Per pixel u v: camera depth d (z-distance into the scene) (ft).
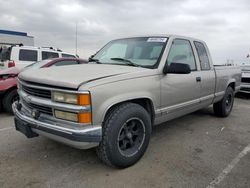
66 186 9.78
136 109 10.98
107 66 12.53
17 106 12.00
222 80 18.81
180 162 11.94
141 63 12.94
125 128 10.96
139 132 11.62
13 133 15.66
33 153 12.67
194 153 13.05
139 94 11.21
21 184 9.86
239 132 16.78
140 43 14.33
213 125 18.26
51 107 9.91
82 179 10.30
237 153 13.19
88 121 9.43
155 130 16.74
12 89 20.21
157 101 12.39
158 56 12.91
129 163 11.16
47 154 12.57
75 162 11.76
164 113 13.07
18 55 35.83
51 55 38.60
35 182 10.02
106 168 11.20
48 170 10.99
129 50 14.25
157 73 12.27
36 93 10.61
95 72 10.90
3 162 11.67
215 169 11.32
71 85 9.35
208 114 21.53
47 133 10.13
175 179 10.40
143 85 11.45
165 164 11.71
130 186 9.85
